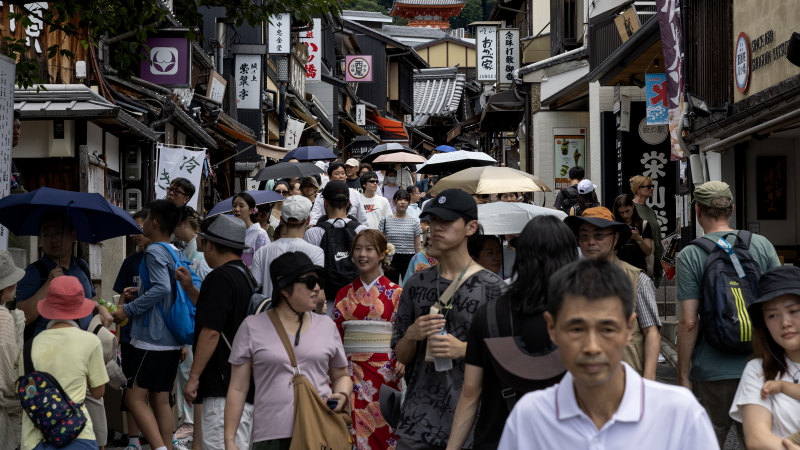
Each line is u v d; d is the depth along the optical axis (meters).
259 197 10.15
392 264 10.68
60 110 10.55
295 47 29.27
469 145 57.59
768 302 3.94
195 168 13.93
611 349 2.51
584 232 5.33
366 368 6.25
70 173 11.12
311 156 16.59
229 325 5.93
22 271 5.75
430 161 14.73
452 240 4.61
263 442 5.02
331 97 36.41
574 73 22.89
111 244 11.77
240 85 22.34
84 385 5.48
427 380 4.64
